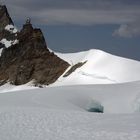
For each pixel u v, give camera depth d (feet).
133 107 188.24
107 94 210.18
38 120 110.63
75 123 105.19
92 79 534.37
